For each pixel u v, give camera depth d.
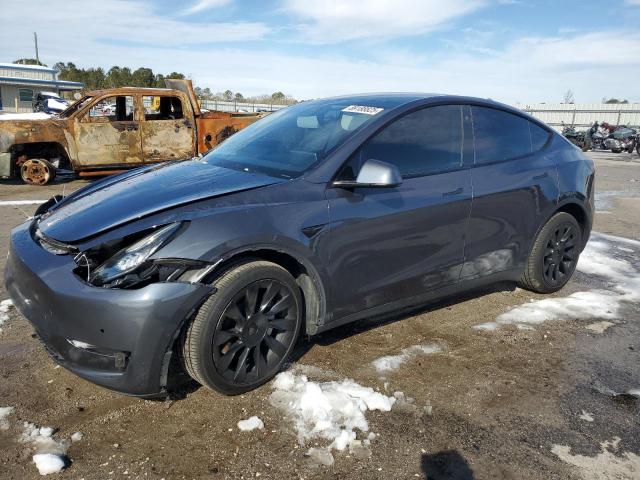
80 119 9.70
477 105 3.76
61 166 10.08
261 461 2.25
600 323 3.82
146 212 2.51
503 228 3.74
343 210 2.89
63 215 2.81
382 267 3.12
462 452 2.35
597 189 11.34
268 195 2.72
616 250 5.94
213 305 2.47
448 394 2.81
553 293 4.41
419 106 3.39
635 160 20.05
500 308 4.03
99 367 2.40
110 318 2.30
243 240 2.53
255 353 2.71
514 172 3.78
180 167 3.35
